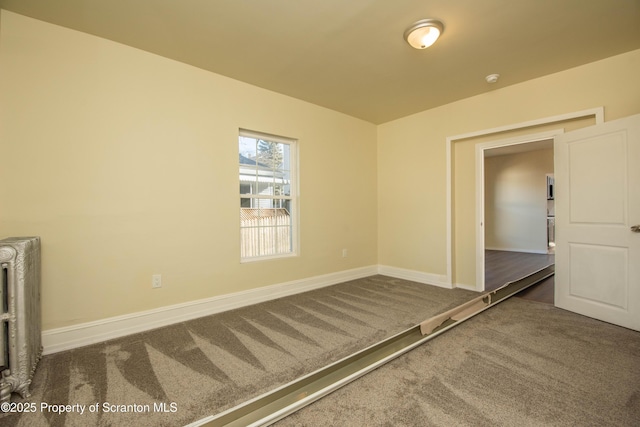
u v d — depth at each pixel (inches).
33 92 85.7
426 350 84.8
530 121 127.7
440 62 112.3
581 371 73.4
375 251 189.8
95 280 95.2
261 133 137.7
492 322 105.8
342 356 83.2
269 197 142.3
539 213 280.4
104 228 96.8
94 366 78.7
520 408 59.9
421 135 167.9
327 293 146.5
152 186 105.8
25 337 66.0
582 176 112.8
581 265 113.3
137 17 85.3
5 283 64.7
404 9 82.5
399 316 113.8
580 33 94.0
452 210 157.4
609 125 104.7
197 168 115.8
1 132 81.8
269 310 121.5
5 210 82.4
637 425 54.9
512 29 91.7
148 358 82.7
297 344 90.4
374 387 67.5
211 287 119.1
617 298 102.2
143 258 103.8
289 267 145.3
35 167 86.1
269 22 88.0
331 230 164.4
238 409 58.2
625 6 81.0
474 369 74.7
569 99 118.0
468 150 154.2
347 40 97.5
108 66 97.2
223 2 79.3
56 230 89.0
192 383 70.7
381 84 131.3
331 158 164.1
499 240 304.2
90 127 94.3
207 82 118.1
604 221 106.0
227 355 83.9
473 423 55.8
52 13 83.4
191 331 101.0
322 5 80.7
